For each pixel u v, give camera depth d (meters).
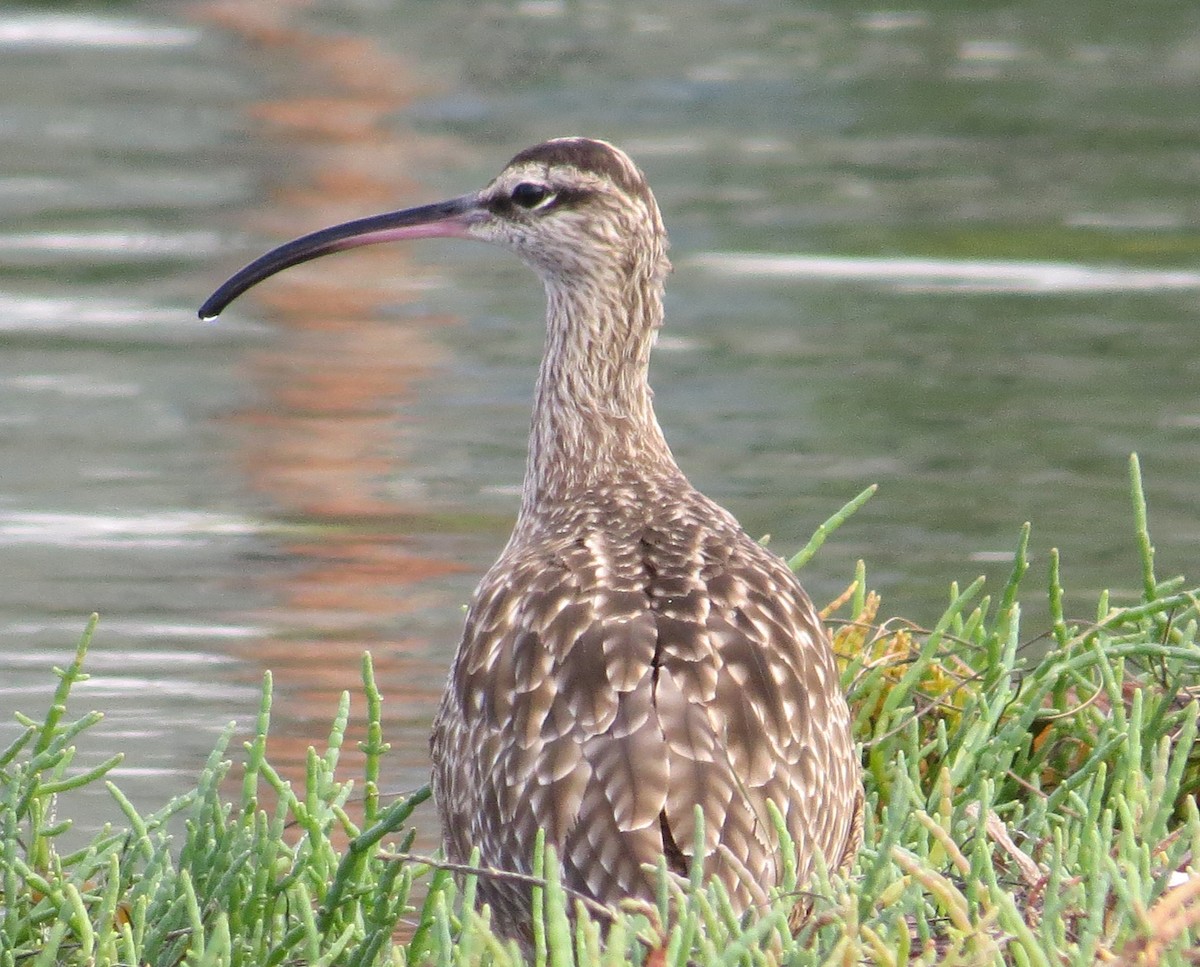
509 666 7.44
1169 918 7.01
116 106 35.78
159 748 12.01
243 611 14.66
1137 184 31.09
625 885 6.78
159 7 44.06
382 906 8.12
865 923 7.34
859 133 34.50
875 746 9.63
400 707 12.83
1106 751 9.01
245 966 8.13
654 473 9.48
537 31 42.62
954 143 33.81
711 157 32.84
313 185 30.56
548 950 7.20
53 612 14.65
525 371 22.00
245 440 19.28
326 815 8.73
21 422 19.83
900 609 14.44
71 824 8.96
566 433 9.60
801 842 7.17
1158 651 9.55
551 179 9.61
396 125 34.59
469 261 27.80
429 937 8.23
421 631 14.38
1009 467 18.44
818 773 7.33
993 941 7.01
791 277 26.25
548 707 7.17
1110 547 16.06
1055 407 20.47
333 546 16.33
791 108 36.25
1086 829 7.97
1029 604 14.62
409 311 24.84
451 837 7.75
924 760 9.95
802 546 16.19
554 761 7.05
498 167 31.55
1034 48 40.94
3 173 31.22
